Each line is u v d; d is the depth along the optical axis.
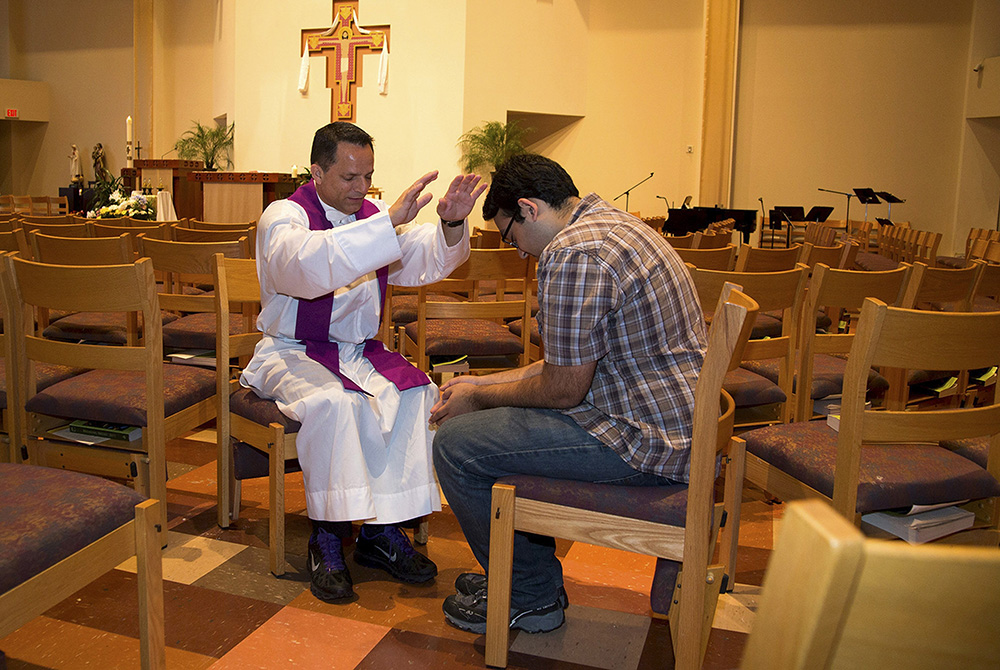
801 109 13.82
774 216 12.08
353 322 2.59
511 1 13.32
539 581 2.14
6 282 2.51
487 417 2.00
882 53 13.37
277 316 2.58
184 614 2.20
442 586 2.44
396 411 2.46
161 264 3.29
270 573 2.46
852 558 0.42
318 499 2.35
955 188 13.30
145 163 11.93
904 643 0.45
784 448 2.20
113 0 17.33
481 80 13.16
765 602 0.48
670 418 1.86
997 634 0.44
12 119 17.83
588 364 1.84
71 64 17.88
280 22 13.52
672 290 1.89
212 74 16.66
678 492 1.85
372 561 2.54
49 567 1.40
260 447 2.52
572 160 14.67
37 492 1.54
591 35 14.28
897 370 3.31
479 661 2.03
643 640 2.15
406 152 13.14
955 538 2.03
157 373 2.46
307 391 2.39
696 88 14.04
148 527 1.58
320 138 2.50
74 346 2.46
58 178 18.31
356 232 2.30
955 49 13.04
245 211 9.42
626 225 1.90
